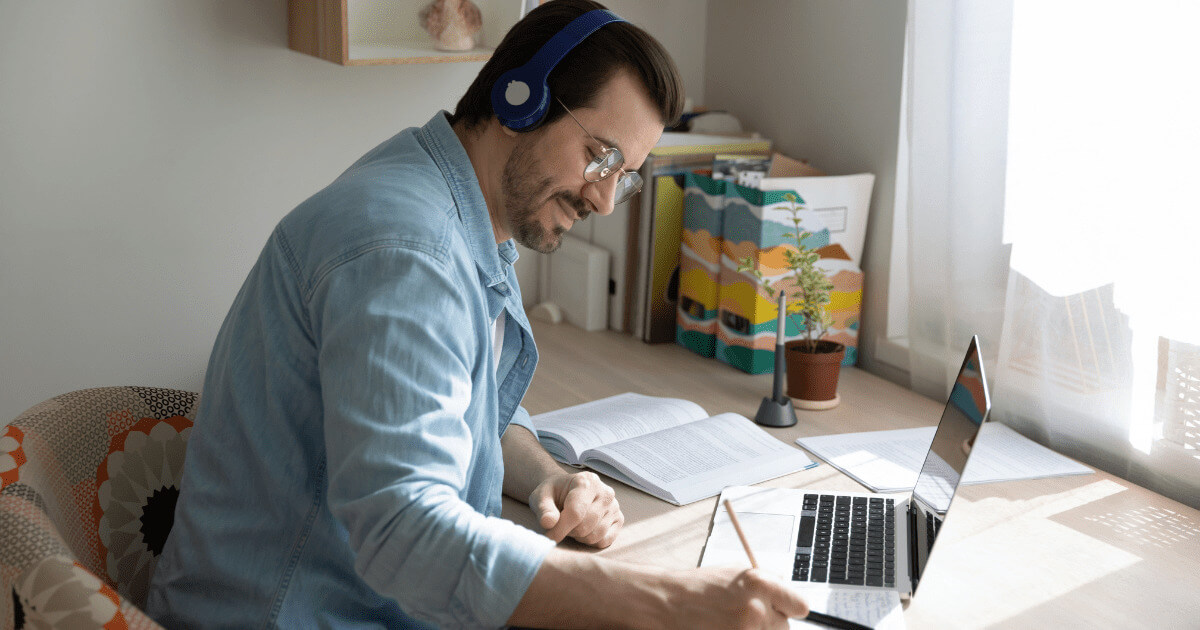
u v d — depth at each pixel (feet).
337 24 5.51
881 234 6.28
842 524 4.01
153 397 3.90
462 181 3.39
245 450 3.22
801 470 4.63
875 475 4.54
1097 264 4.91
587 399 5.69
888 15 6.08
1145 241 4.70
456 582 2.76
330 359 2.84
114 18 5.65
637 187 3.61
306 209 3.19
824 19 6.61
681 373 6.20
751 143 6.84
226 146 6.15
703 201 6.38
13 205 5.66
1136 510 4.41
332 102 6.41
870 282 6.41
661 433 4.85
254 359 3.21
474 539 2.75
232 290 6.41
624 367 6.29
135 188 5.96
